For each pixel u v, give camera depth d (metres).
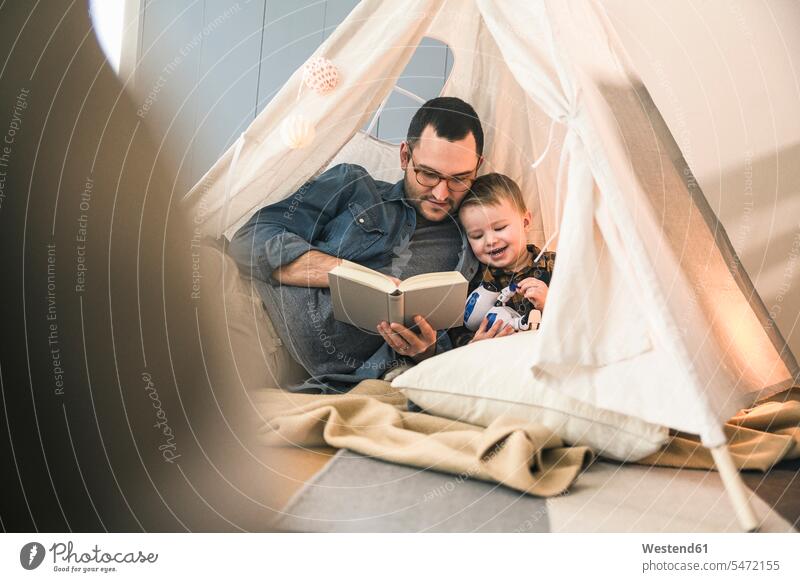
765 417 1.57
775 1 2.32
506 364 1.49
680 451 1.42
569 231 1.47
